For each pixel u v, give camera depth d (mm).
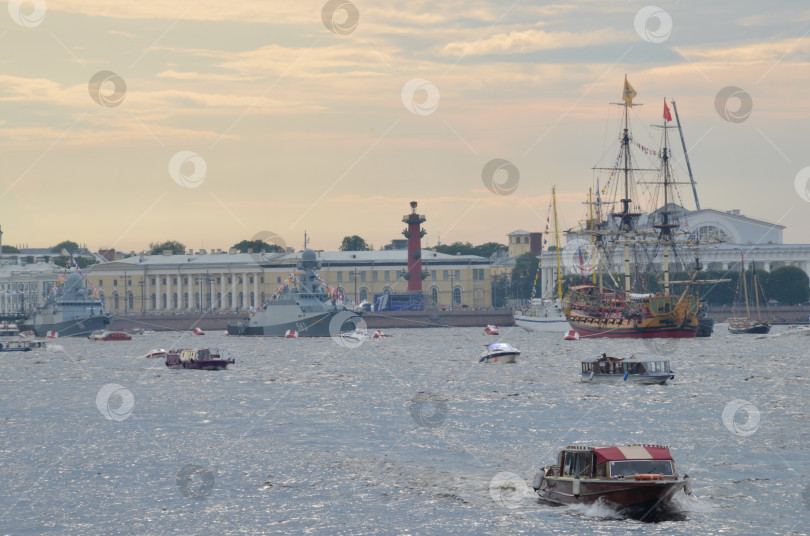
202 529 91375
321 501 100438
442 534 88188
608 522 91125
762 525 89688
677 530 88375
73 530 92000
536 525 90312
